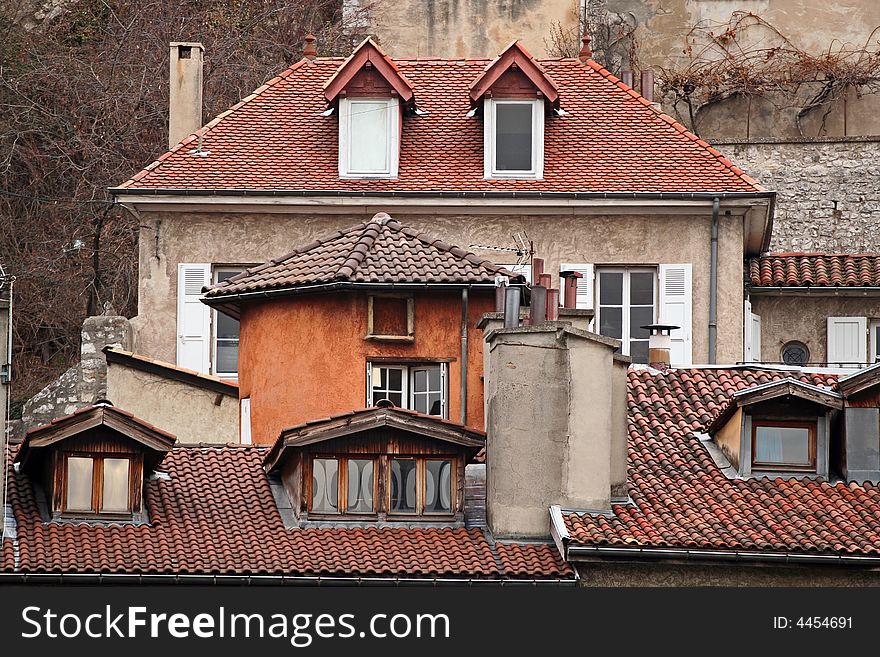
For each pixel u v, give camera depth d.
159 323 60.03
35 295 72.50
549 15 79.00
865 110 78.44
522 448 42.62
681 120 79.00
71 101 76.75
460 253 52.78
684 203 60.03
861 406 44.28
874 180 73.12
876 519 42.66
